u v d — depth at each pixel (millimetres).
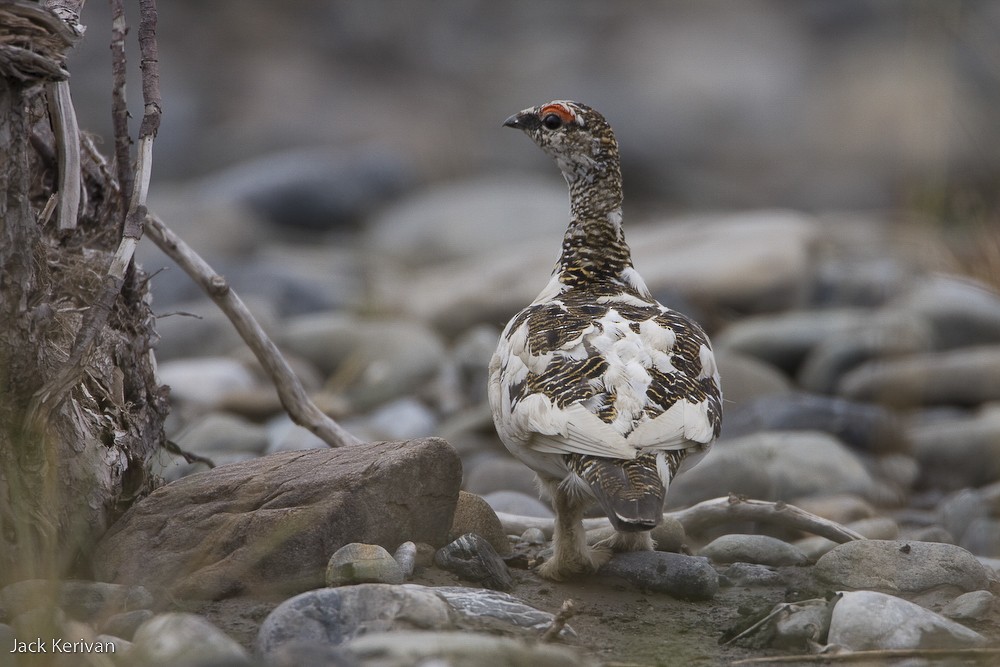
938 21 13906
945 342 14867
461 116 39000
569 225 8570
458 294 19000
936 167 15039
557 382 6781
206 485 7258
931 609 6973
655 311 7629
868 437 12172
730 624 6789
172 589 6664
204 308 17734
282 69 41344
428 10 43250
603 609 6992
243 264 22297
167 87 39750
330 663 5137
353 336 16156
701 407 6762
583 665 5656
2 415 6465
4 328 6367
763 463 10453
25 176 6367
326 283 21500
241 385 14445
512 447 7129
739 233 19156
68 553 6840
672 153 36594
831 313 16969
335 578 6664
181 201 27297
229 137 37875
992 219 16453
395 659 5348
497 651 5504
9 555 6609
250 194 29641
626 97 38250
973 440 11719
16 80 6180
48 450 6699
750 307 17656
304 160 32031
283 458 7586
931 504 11008
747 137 36844
